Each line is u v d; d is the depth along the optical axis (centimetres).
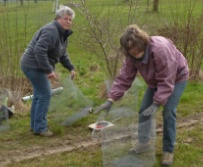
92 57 1093
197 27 822
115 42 670
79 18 948
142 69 399
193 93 724
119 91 419
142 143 427
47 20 1080
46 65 493
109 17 695
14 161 466
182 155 466
